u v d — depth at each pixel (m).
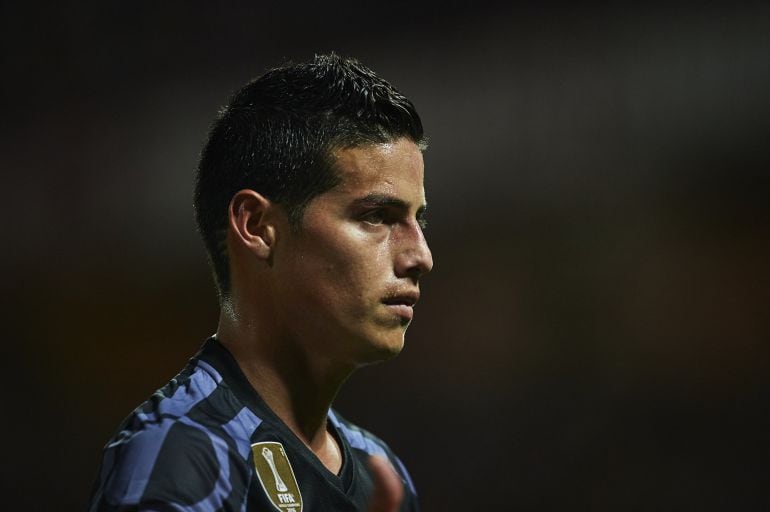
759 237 15.11
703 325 15.50
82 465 19.42
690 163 15.64
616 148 16.14
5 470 19.70
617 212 16.11
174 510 3.51
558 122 16.53
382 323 4.05
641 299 15.93
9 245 20.19
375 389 17.56
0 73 20.33
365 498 4.63
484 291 16.86
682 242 15.66
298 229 4.06
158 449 3.69
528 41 16.83
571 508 16.00
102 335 19.56
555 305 16.45
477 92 17.09
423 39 17.47
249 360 4.26
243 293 4.28
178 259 19.02
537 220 16.62
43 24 20.06
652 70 15.93
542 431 16.33
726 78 15.38
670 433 15.58
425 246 4.14
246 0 18.67
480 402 16.80
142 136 19.48
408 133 4.19
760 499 14.82
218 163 4.30
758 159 15.12
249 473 3.90
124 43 19.67
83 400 19.55
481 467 16.61
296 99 4.16
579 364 16.23
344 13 18.00
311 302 4.06
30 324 19.95
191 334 18.83
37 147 20.16
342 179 4.04
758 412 15.02
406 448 17.17
